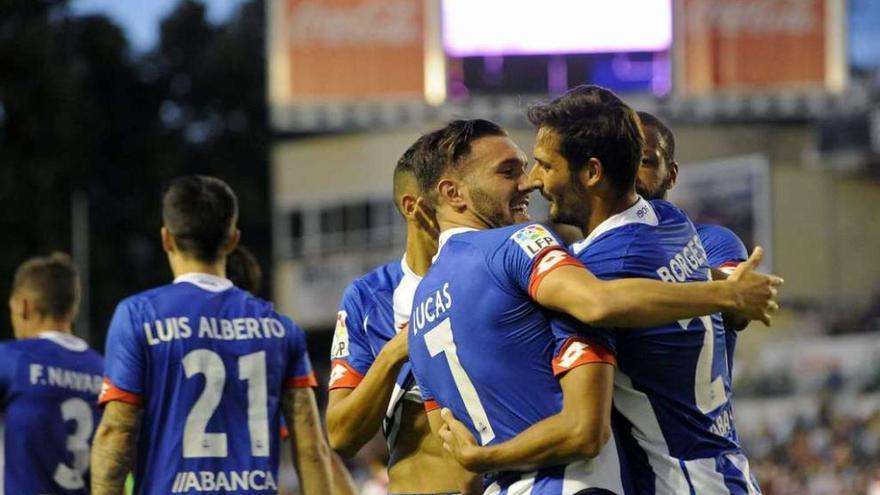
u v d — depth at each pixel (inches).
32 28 3041.3
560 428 287.1
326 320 2100.1
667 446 304.3
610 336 297.0
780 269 1920.5
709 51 1983.3
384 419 366.9
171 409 404.8
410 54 2014.0
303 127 2042.3
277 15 2027.6
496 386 298.7
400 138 2016.5
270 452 414.0
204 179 423.8
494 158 323.3
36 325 496.7
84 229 3080.7
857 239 1920.5
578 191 306.7
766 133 1968.5
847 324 1886.1
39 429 481.1
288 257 2108.8
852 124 1924.2
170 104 3528.5
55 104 3056.1
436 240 364.8
